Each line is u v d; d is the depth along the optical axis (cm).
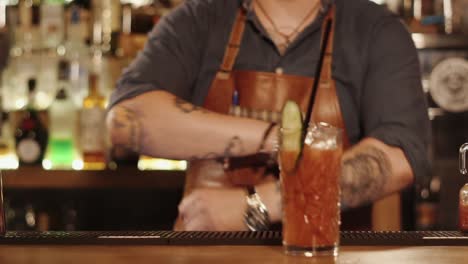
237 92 217
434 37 343
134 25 326
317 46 217
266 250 138
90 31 328
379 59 215
